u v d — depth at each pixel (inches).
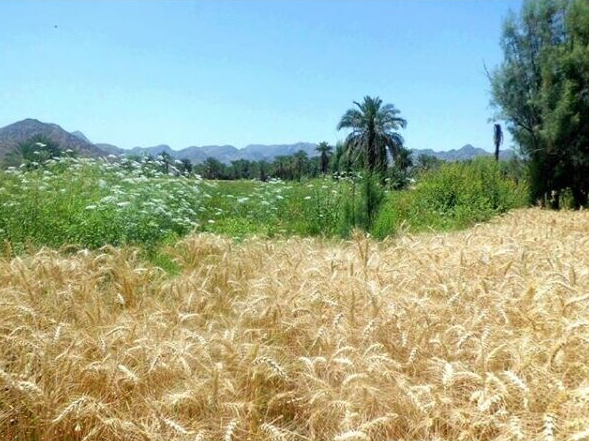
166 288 189.0
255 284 182.1
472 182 637.9
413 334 133.7
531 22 1051.3
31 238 287.6
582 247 258.4
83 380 113.1
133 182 404.8
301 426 109.8
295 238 287.3
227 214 479.2
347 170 510.9
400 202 551.8
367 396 105.5
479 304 151.5
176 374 118.1
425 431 98.5
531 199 982.4
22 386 102.7
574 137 994.7
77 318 150.2
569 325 113.8
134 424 103.3
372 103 1788.9
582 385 99.1
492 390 100.9
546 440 83.1
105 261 230.4
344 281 173.3
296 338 141.2
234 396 109.7
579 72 993.5
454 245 245.0
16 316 139.3
